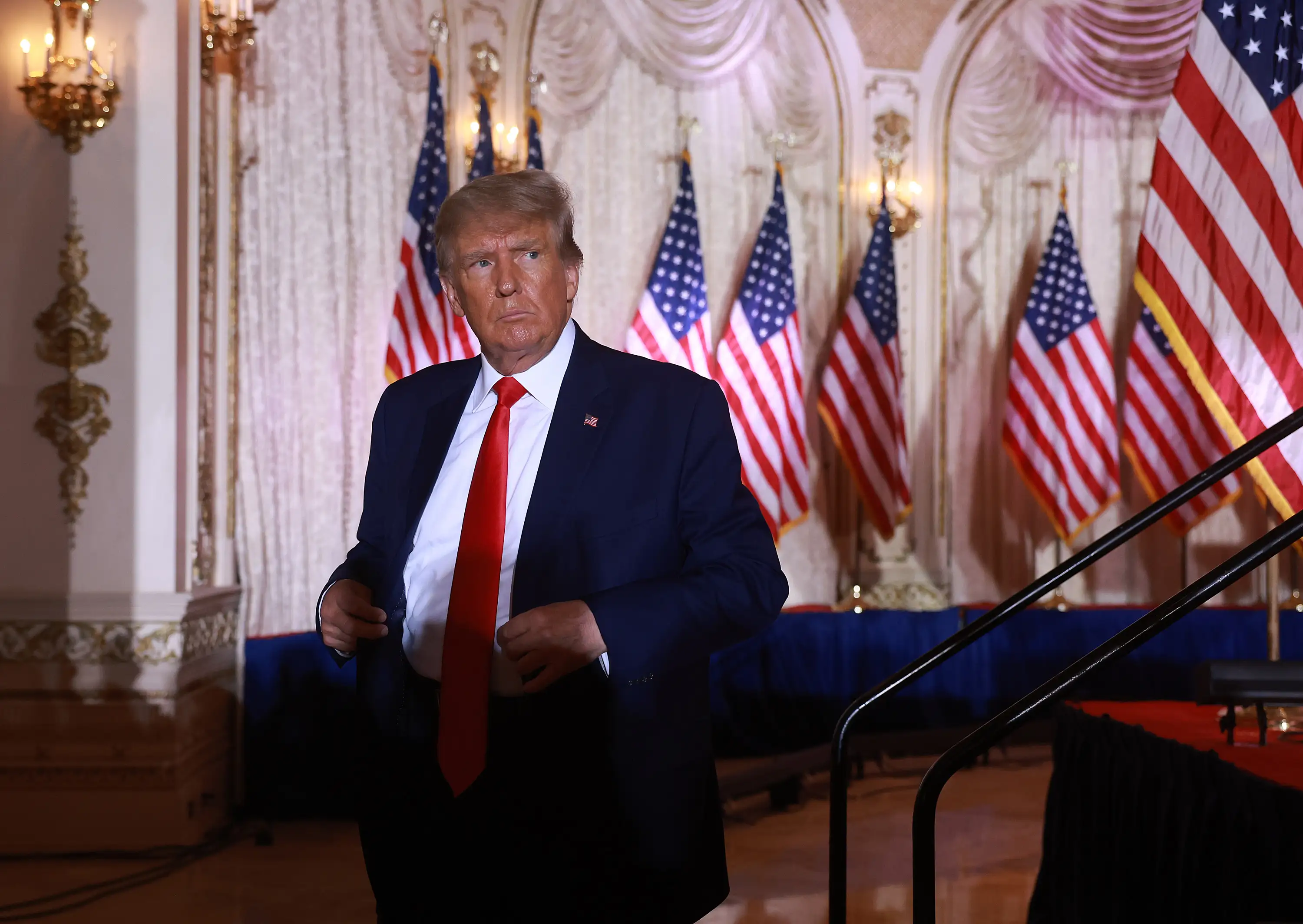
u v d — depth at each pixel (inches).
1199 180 180.2
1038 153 348.5
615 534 76.9
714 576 74.2
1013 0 343.0
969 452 343.6
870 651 328.5
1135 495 347.3
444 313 264.1
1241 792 108.9
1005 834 224.2
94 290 214.4
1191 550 347.9
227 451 235.9
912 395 339.9
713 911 176.1
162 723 209.2
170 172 215.0
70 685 209.6
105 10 215.5
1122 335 349.1
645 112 322.7
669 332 303.0
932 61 342.0
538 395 80.4
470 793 74.0
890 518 310.5
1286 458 175.8
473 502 77.9
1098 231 349.1
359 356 266.5
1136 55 346.9
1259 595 347.3
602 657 72.4
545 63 310.3
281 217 247.9
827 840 222.8
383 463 89.0
